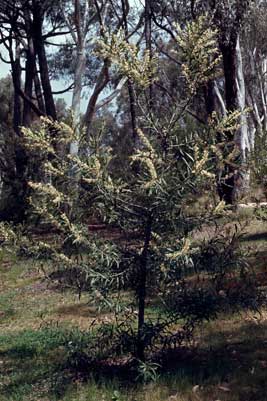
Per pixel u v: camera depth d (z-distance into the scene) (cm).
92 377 679
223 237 684
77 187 657
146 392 626
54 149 671
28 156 2098
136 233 662
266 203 843
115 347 693
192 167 627
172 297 676
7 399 667
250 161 730
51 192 643
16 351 859
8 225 721
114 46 649
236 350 744
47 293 1309
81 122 750
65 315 1064
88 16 2448
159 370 681
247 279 891
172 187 634
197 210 655
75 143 658
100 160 653
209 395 607
